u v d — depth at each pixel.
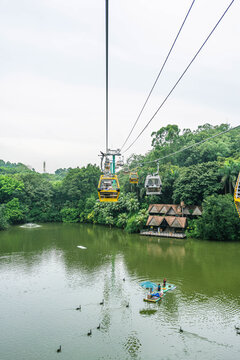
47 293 32.44
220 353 21.12
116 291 32.56
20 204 91.50
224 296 30.81
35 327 25.28
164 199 75.31
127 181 82.00
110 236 66.69
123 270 40.22
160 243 57.53
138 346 22.17
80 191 99.25
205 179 63.88
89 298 30.86
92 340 23.09
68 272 39.72
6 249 53.75
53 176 170.00
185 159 94.81
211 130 111.44
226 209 57.25
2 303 30.11
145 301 29.81
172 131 103.31
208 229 57.91
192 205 66.81
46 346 22.39
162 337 23.28
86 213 92.62
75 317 26.83
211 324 25.11
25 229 78.94
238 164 61.75
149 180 47.62
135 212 72.75
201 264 42.56
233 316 26.44
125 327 24.88
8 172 138.75
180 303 29.22
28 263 44.28
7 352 21.70
